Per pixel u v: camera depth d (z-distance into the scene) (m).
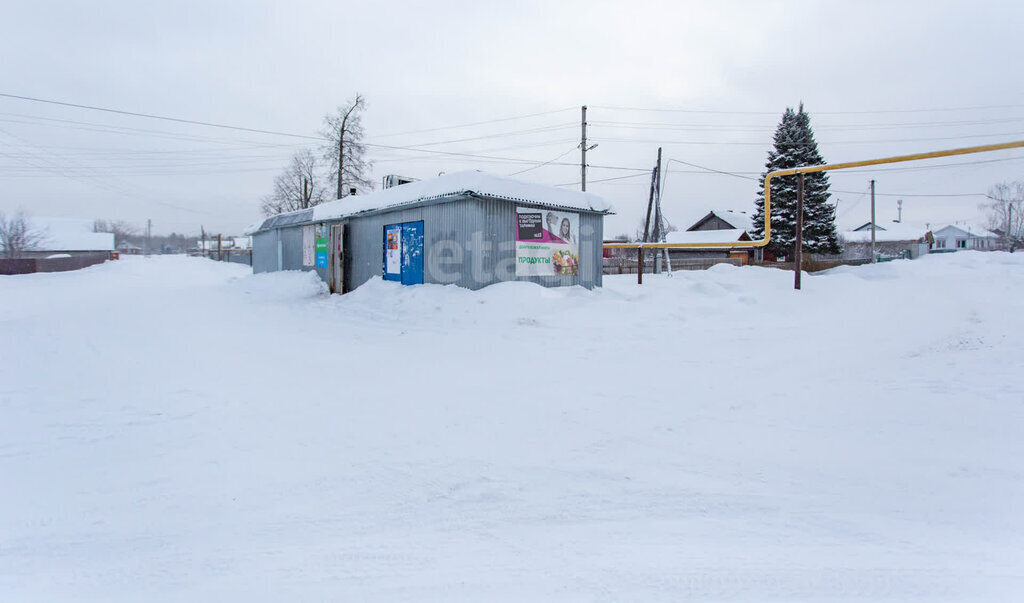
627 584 2.49
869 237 60.72
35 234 51.50
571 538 2.96
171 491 3.57
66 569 2.69
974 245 63.38
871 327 9.88
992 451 3.97
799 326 10.38
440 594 2.43
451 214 13.08
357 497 3.49
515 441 4.45
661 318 11.15
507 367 7.30
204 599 2.42
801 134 35.72
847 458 3.97
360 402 5.61
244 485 3.66
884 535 2.93
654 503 3.37
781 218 35.81
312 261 19.77
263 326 11.18
